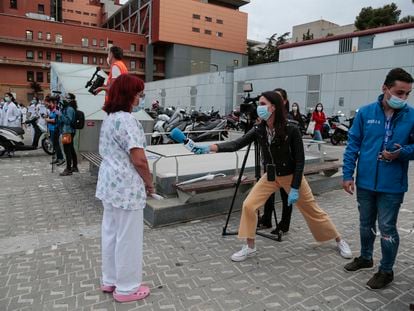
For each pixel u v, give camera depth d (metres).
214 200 4.91
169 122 11.54
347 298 2.92
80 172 7.90
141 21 65.00
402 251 3.82
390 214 2.96
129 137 2.62
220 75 26.69
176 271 3.36
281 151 3.41
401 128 2.87
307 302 2.85
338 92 18.33
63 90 9.66
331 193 6.32
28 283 3.12
